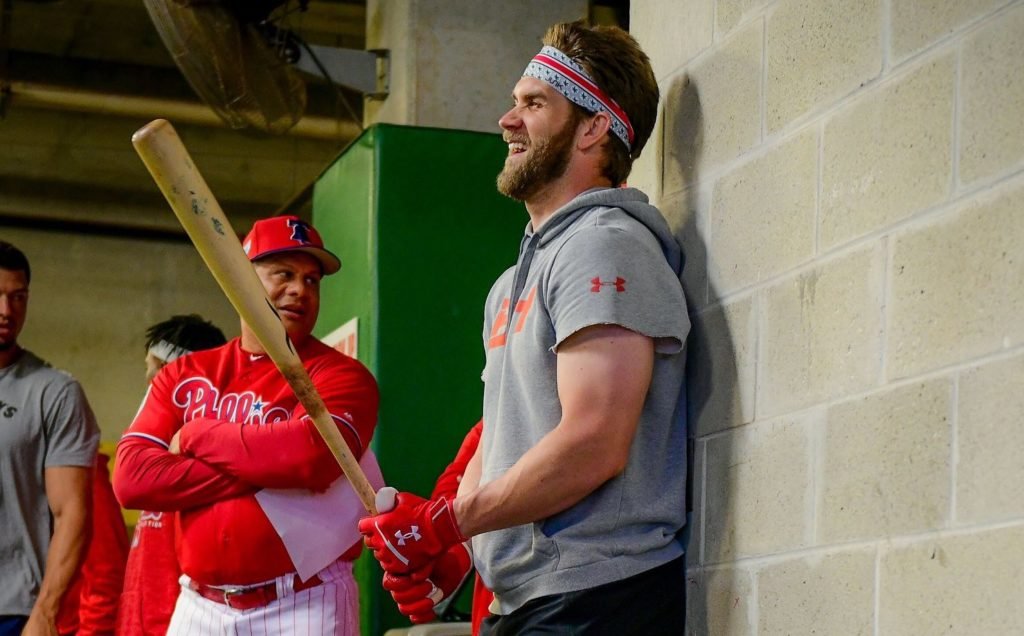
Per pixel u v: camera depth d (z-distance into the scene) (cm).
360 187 454
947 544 191
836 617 211
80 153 790
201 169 801
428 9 507
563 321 228
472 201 448
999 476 183
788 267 231
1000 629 180
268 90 491
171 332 449
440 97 505
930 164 201
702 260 258
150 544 385
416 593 244
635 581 236
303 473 308
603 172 256
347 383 325
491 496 227
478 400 436
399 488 425
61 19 732
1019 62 186
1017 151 185
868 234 212
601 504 233
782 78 238
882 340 207
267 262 332
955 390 192
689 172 267
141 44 747
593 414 222
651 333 230
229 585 312
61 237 796
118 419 789
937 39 201
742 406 240
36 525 414
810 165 228
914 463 198
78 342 791
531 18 518
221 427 312
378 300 434
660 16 286
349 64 522
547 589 232
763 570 229
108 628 421
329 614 314
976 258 190
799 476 223
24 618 409
